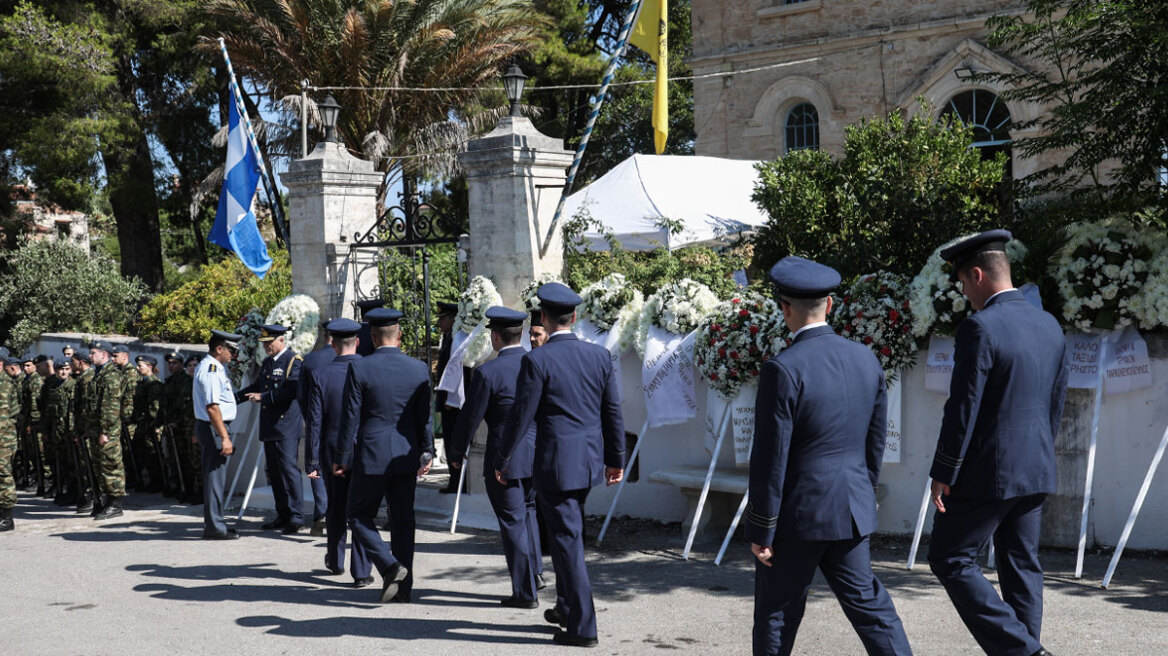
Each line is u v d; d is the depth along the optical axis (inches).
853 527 170.6
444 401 384.5
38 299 868.0
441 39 920.3
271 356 386.6
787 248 414.3
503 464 237.8
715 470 328.8
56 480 504.1
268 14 932.0
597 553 315.6
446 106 984.3
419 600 273.3
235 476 443.2
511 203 371.6
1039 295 284.2
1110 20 327.9
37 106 919.7
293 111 903.7
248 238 462.9
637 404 358.0
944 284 287.7
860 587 171.9
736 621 241.1
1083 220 310.5
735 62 880.3
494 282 378.6
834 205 396.5
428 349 417.4
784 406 167.8
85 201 959.0
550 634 238.8
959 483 182.9
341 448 272.4
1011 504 181.9
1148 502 280.8
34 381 563.5
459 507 380.2
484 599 271.9
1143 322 275.3
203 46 917.2
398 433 273.3
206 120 1048.2
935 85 773.9
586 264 392.8
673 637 231.3
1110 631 217.2
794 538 170.1
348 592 285.1
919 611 238.7
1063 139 341.1
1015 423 181.3
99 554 354.3
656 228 526.9
